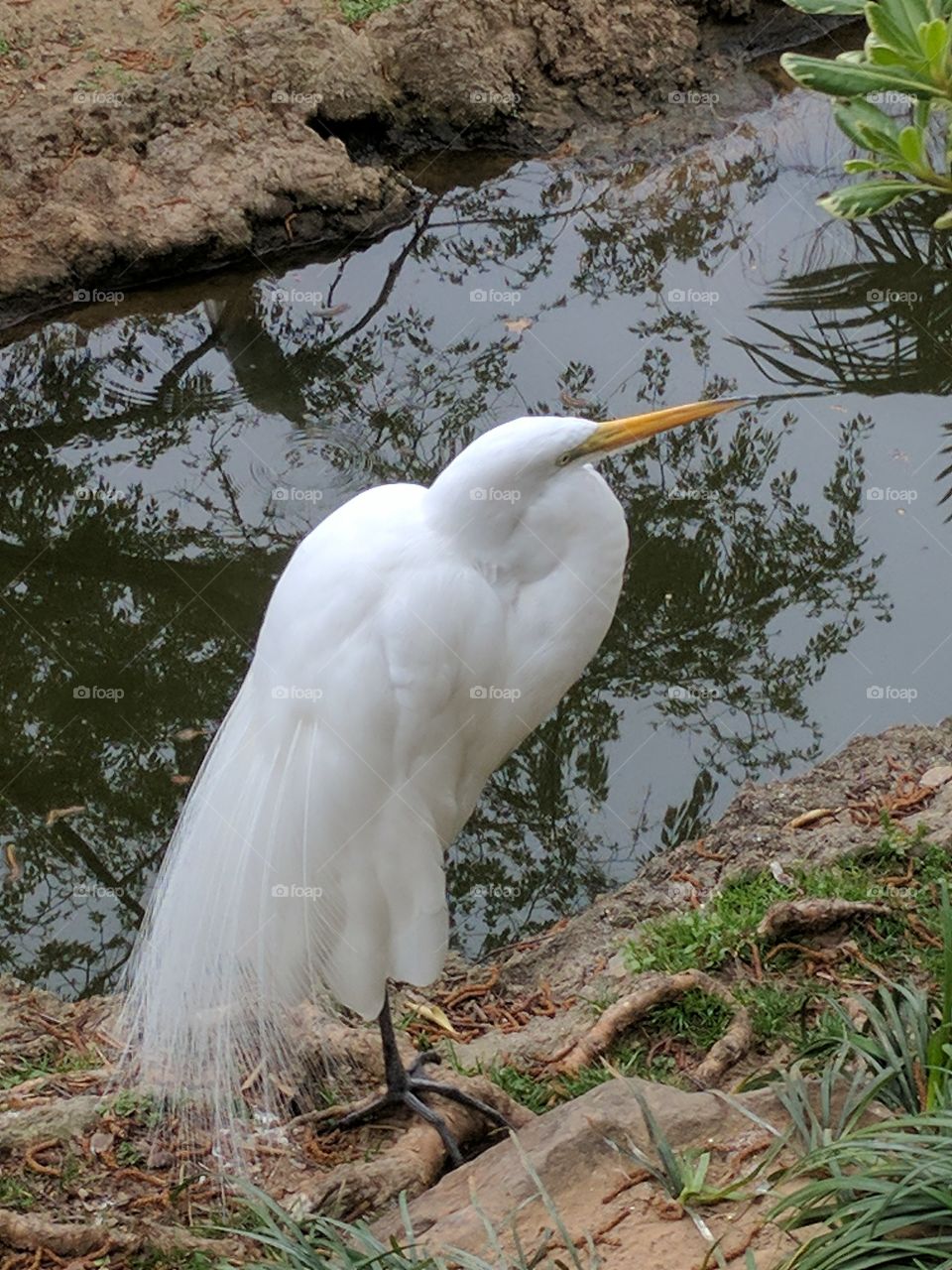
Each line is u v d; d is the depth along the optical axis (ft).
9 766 35.81
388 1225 18.79
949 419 45.34
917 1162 14.85
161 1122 21.88
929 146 47.16
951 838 27.17
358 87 58.34
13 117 53.83
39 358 51.19
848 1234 14.73
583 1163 18.17
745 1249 16.19
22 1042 25.11
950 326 50.03
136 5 59.41
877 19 14.74
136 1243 19.47
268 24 57.57
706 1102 18.80
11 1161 21.26
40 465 46.55
